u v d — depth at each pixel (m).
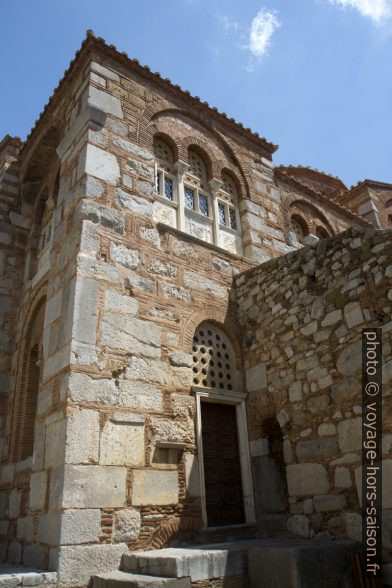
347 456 7.11
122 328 7.84
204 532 7.51
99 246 8.20
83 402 6.84
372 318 7.32
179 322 8.86
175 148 10.98
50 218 11.05
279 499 8.19
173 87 11.51
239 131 13.07
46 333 8.12
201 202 11.30
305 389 8.14
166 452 7.57
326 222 15.43
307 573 5.70
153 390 7.80
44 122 11.85
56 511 6.20
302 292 8.77
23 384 9.88
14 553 7.31
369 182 18.91
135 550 6.58
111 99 9.98
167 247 9.41
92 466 6.57
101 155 9.12
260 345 9.39
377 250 7.55
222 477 8.50
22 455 9.13
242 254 11.55
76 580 5.88
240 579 6.03
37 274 10.68
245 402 9.27
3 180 12.45
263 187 12.92
